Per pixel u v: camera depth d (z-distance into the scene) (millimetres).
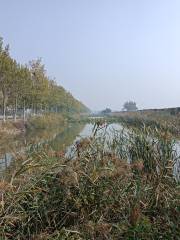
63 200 5055
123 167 5754
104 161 5711
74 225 4887
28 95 43188
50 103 62156
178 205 5215
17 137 26641
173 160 6598
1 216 4609
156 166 6602
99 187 5258
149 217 5410
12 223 4707
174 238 4750
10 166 5887
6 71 32969
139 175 5988
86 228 4695
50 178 5156
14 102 41969
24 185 5062
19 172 4973
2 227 4418
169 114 29016
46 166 5277
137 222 4703
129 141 7566
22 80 38438
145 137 7488
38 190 4961
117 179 5398
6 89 36375
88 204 5168
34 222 4918
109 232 4750
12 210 4750
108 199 5230
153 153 6754
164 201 5527
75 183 5145
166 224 4996
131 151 7324
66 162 5492
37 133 34219
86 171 5418
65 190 5062
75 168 5309
